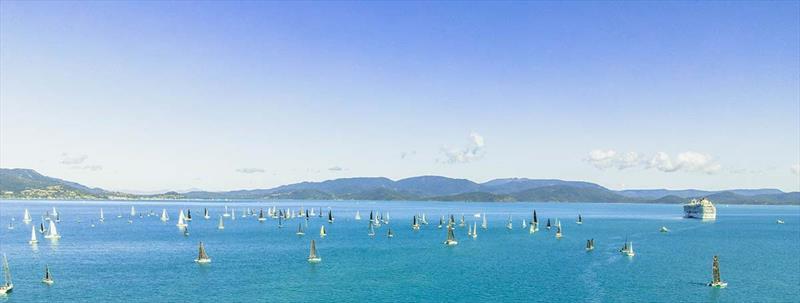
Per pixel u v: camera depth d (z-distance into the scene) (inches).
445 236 7751.0
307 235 7864.2
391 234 7687.0
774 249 6181.1
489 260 5211.6
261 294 3673.7
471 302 3491.6
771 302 3435.0
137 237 7445.9
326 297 3607.3
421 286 3949.3
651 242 6978.4
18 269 4562.0
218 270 4564.5
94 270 4534.9
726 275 4347.9
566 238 7504.9
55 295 3592.5
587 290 3799.2
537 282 4079.7
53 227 7170.3
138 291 3725.4
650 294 3659.0
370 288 3880.4
